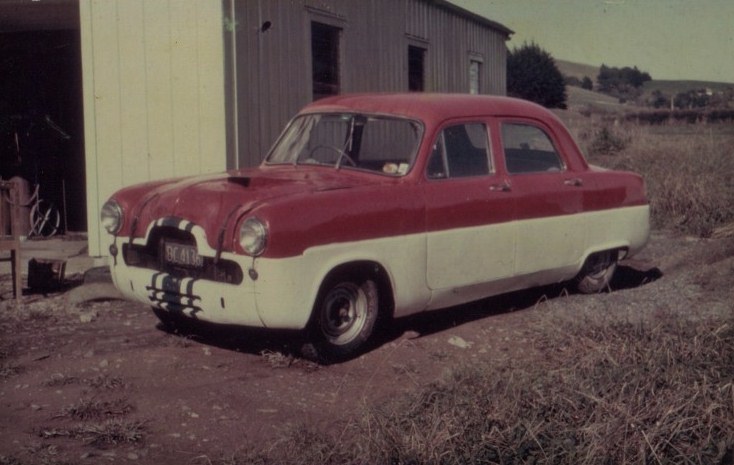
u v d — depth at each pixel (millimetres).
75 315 6531
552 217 6461
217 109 7875
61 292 7438
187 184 5562
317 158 6090
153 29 8000
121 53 8125
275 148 6406
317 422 4328
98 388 4828
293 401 4652
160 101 8055
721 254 8570
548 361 5031
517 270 6254
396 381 5008
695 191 10922
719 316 5770
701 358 4777
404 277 5480
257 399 4676
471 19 15859
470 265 5891
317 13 9469
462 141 5980
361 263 5273
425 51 13492
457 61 15219
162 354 5484
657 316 5945
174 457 3912
